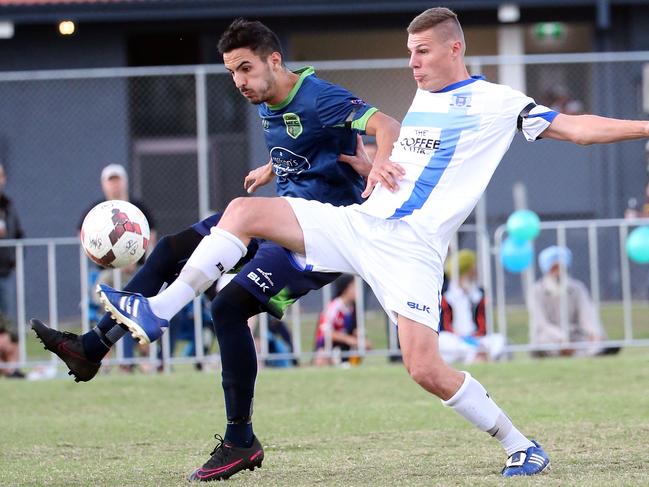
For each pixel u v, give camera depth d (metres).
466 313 39.69
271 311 18.89
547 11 62.34
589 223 40.72
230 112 57.06
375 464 20.33
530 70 62.69
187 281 17.30
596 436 22.91
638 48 63.03
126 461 21.58
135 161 56.91
